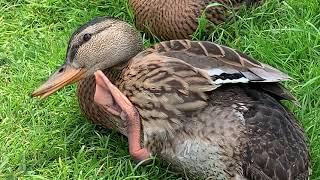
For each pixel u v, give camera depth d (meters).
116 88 0.41
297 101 0.41
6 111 0.46
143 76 0.40
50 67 0.49
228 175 0.38
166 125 0.39
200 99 0.38
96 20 0.43
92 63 0.43
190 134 0.39
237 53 0.40
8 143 0.44
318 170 0.41
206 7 0.49
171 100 0.39
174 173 0.41
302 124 0.42
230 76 0.39
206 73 0.39
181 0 0.49
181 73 0.39
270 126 0.38
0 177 0.41
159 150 0.40
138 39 0.43
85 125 0.44
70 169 0.42
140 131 0.40
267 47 0.48
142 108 0.40
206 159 0.38
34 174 0.42
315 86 0.45
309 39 0.48
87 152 0.43
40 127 0.44
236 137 0.37
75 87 0.47
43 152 0.43
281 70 0.47
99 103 0.42
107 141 0.43
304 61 0.48
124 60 0.42
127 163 0.41
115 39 0.42
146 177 0.41
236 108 0.38
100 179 0.40
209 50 0.40
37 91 0.43
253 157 0.37
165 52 0.41
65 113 0.46
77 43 0.43
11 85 0.48
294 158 0.37
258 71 0.39
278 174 0.37
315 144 0.42
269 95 0.40
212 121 0.38
